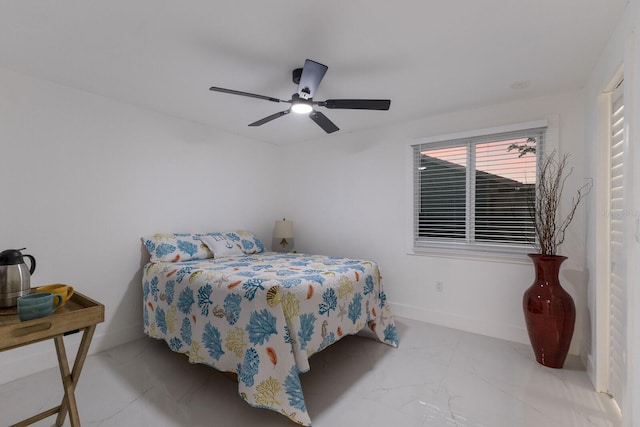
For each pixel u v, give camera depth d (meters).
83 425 1.72
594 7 1.55
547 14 1.61
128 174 2.89
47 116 2.41
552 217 2.53
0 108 2.20
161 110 3.07
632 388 1.44
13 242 2.26
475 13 1.61
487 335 3.00
